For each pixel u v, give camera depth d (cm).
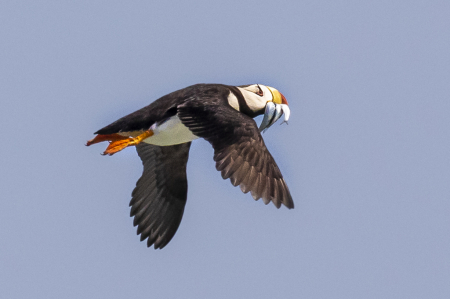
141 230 1334
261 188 984
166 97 1180
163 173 1348
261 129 1255
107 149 1162
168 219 1339
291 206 992
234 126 1031
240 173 986
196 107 1097
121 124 1173
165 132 1173
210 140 1032
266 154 1012
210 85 1195
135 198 1345
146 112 1174
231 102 1181
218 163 995
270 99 1252
